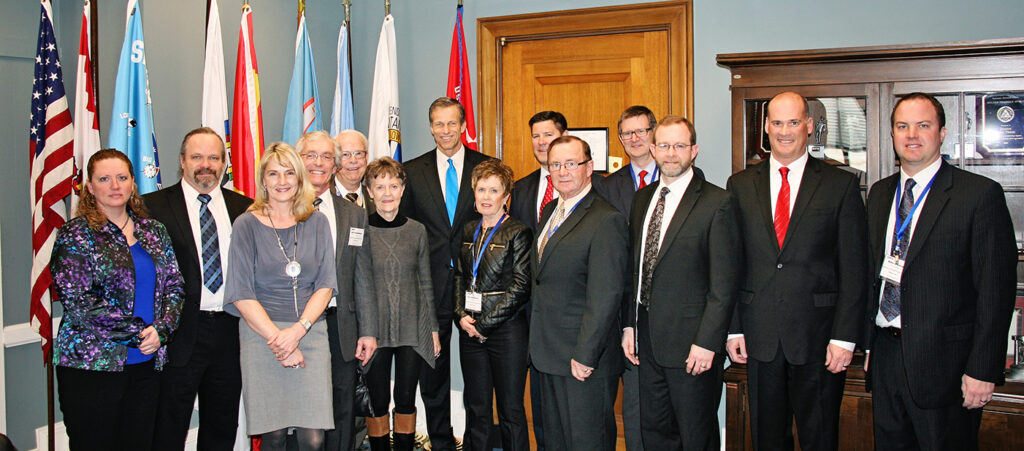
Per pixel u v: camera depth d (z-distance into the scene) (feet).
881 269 7.45
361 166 9.34
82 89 8.70
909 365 7.04
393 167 8.63
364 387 8.64
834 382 7.45
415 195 9.82
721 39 10.78
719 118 10.81
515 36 12.23
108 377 6.92
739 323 7.86
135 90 8.84
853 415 8.70
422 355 8.63
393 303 8.51
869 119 9.01
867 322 7.54
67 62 10.12
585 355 7.38
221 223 8.09
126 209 7.34
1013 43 8.22
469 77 11.91
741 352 7.88
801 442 7.55
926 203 7.12
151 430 7.42
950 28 9.78
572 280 7.73
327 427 7.52
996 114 8.70
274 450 7.61
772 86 9.34
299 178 7.64
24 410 9.63
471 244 8.70
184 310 7.63
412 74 12.91
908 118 7.13
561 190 7.84
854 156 9.12
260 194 7.74
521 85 12.27
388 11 11.96
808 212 7.39
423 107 12.84
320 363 7.66
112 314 6.89
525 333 8.44
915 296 7.04
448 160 10.00
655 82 11.39
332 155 8.51
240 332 7.61
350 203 8.48
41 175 8.49
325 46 13.05
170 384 7.63
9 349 9.44
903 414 7.41
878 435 7.64
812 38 10.36
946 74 8.70
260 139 10.44
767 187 7.77
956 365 6.97
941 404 6.96
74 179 8.64
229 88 10.90
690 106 11.07
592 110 11.89
